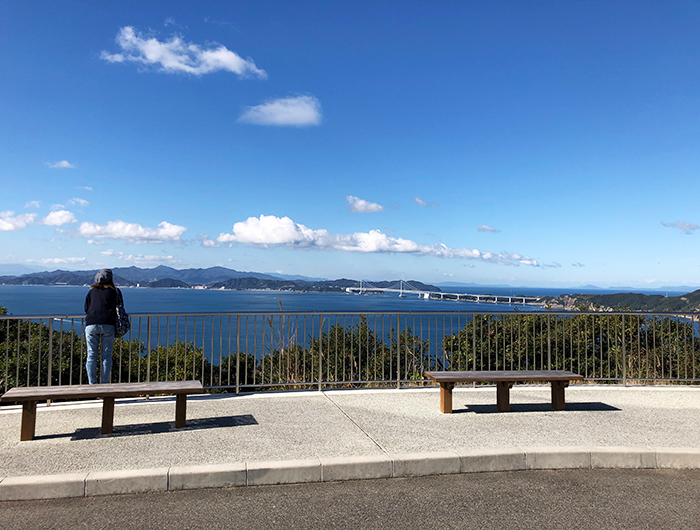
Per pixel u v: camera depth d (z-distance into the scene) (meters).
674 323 10.04
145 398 7.34
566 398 7.71
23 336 11.57
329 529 3.44
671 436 5.50
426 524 3.53
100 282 6.95
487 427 5.85
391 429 5.72
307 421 6.09
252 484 4.28
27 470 4.24
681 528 3.48
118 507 3.79
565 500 3.99
